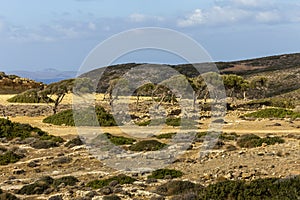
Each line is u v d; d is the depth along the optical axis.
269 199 15.26
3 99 80.19
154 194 20.03
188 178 22.95
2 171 27.09
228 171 23.59
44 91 65.75
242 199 15.99
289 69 125.19
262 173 22.42
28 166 27.89
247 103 68.56
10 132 39.12
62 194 20.72
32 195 21.34
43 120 51.31
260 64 148.25
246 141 32.88
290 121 47.41
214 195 16.69
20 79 104.88
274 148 29.75
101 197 19.45
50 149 33.56
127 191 20.64
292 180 16.28
